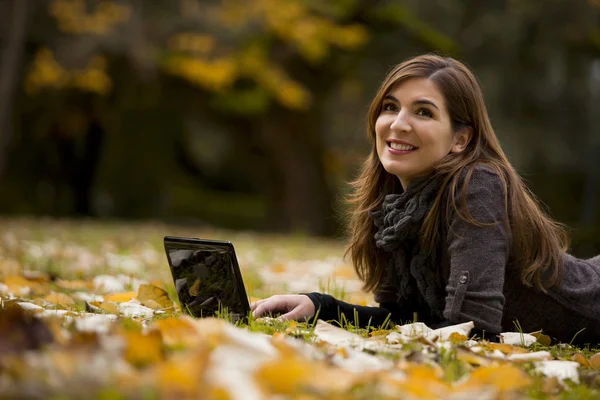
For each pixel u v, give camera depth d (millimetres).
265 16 16891
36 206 22062
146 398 1517
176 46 17125
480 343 2689
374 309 3422
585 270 3361
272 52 18109
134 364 1835
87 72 16906
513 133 21766
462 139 3199
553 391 2127
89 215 23078
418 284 3191
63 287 4504
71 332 2182
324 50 18031
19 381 1586
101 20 16406
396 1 19844
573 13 18938
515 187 3160
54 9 16297
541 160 23500
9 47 16641
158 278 5523
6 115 17031
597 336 3299
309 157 21188
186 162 27094
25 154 21938
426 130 3084
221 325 2119
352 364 2072
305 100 19000
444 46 18953
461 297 2939
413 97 3113
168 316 3174
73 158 23031
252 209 23953
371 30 18734
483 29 19750
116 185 22234
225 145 28062
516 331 3270
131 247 8508
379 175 3451
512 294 3232
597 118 23031
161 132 22266
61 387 1561
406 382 1808
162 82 18875
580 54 20375
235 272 3080
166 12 17172
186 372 1592
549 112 22656
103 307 3334
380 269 3537
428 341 2502
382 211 3256
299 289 5344
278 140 20812
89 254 6930
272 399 1632
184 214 22531
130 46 16812
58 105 19734
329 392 1670
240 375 1682
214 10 17188
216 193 26844
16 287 4277
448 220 3045
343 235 3979
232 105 18766
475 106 3195
